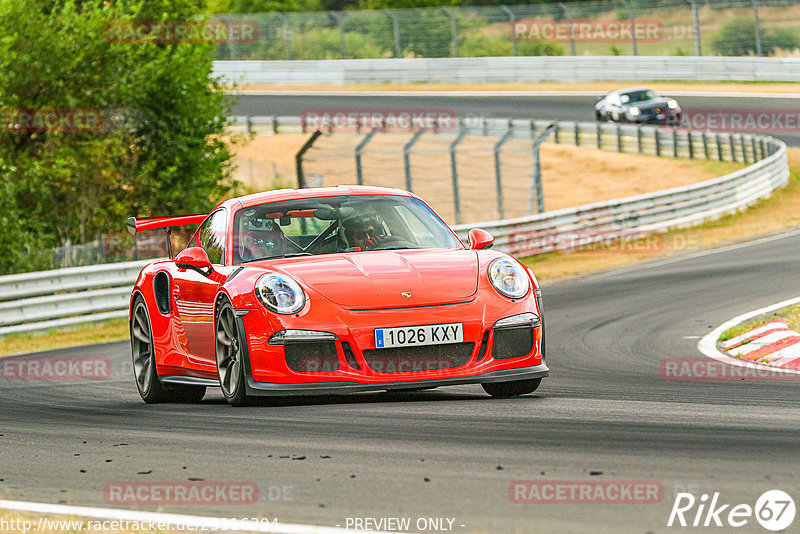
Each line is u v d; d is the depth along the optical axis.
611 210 80.25
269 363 22.31
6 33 80.00
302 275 23.11
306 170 126.56
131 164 87.12
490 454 16.95
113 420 24.25
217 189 95.94
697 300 47.34
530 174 124.50
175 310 26.80
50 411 27.38
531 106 153.62
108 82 83.50
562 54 181.25
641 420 19.70
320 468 16.78
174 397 28.30
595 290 55.69
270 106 167.50
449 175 120.94
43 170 78.62
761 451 16.33
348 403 23.36
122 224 82.94
